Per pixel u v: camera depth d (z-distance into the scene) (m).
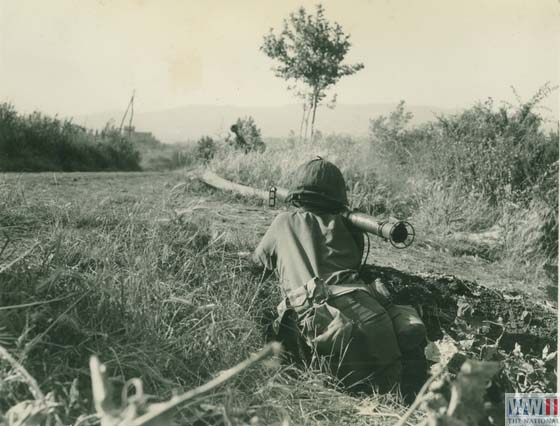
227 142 9.80
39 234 3.45
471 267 5.32
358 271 3.33
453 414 1.63
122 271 3.13
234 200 6.69
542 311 3.92
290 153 8.38
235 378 2.66
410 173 8.66
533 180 7.27
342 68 12.84
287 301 3.14
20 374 1.99
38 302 2.39
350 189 7.31
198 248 3.79
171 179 8.26
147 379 2.45
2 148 11.05
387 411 2.78
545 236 6.00
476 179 7.62
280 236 3.34
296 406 2.66
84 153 13.36
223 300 3.24
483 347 3.09
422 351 3.27
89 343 2.48
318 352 3.05
